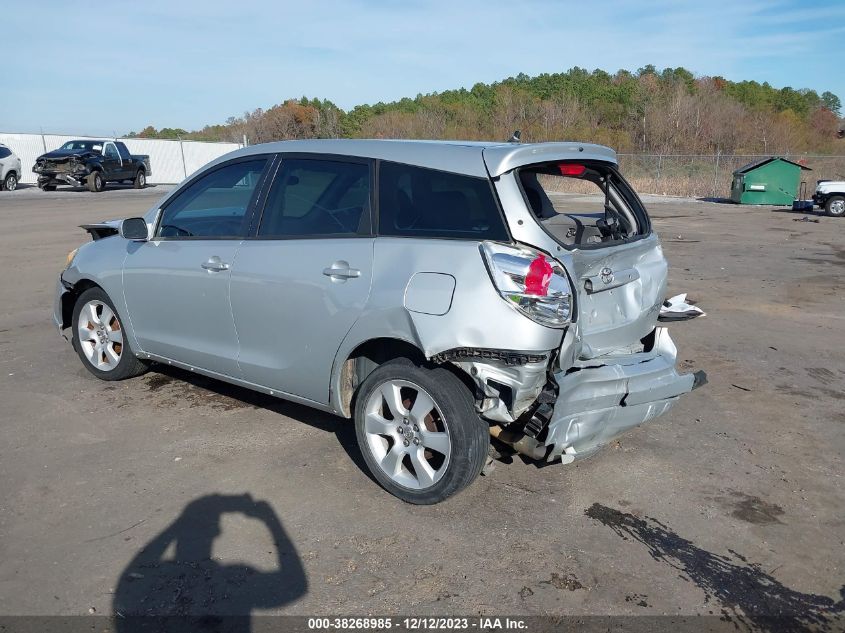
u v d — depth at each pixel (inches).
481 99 2738.7
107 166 1186.6
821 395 226.1
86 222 681.0
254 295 174.4
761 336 294.7
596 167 173.5
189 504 153.9
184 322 195.6
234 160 190.5
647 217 180.5
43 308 329.7
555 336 137.9
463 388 146.5
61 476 165.8
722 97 2288.4
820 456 182.5
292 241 169.9
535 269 136.3
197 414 202.5
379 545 139.7
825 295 377.4
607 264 156.6
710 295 376.2
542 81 3075.8
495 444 168.2
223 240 184.7
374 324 151.6
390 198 156.9
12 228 630.5
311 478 165.9
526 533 144.7
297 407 208.1
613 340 161.8
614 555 137.7
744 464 177.3
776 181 1000.9
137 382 228.1
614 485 165.6
